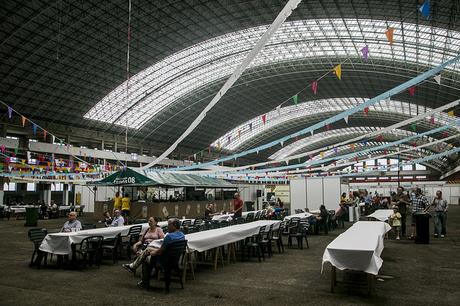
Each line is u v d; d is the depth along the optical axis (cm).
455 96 4078
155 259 730
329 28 3519
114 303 634
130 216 2294
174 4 3123
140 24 3319
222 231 973
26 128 4166
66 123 4572
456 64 3259
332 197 2394
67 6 2880
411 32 3141
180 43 3797
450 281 783
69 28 3133
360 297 664
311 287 735
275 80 4925
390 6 2875
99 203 2566
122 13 3102
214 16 3384
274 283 770
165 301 645
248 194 3741
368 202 2814
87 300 652
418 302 635
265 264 981
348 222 2381
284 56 4291
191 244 794
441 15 2730
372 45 3600
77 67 3716
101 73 3962
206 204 2853
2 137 3772
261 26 3650
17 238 1614
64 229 1088
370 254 650
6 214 3109
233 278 817
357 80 4662
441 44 3117
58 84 3872
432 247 1267
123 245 1153
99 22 3161
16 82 3581
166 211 2336
